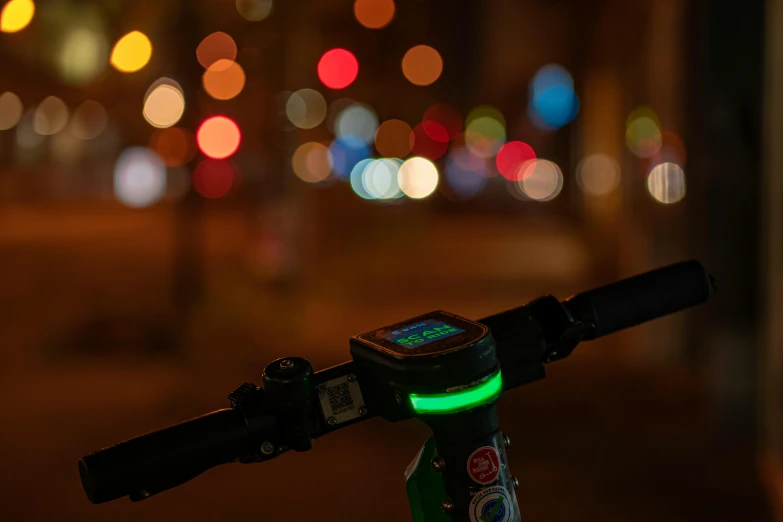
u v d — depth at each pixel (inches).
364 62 882.8
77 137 1359.5
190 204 416.2
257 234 518.3
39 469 230.8
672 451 236.8
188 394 301.4
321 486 217.5
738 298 243.4
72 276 601.3
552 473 223.9
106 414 278.2
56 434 259.1
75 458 239.0
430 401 49.4
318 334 405.1
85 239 852.0
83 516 202.2
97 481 49.4
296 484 219.0
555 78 982.4
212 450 51.8
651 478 218.5
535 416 272.2
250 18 465.1
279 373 51.9
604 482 217.3
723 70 239.1
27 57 626.8
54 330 396.8
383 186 1242.0
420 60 905.5
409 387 49.5
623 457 234.2
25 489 217.0
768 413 221.5
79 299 497.0
